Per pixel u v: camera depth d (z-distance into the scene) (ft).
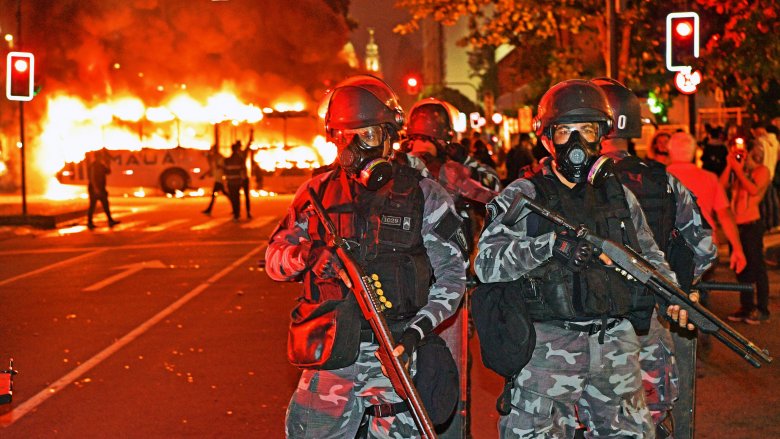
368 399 12.56
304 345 11.91
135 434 19.48
